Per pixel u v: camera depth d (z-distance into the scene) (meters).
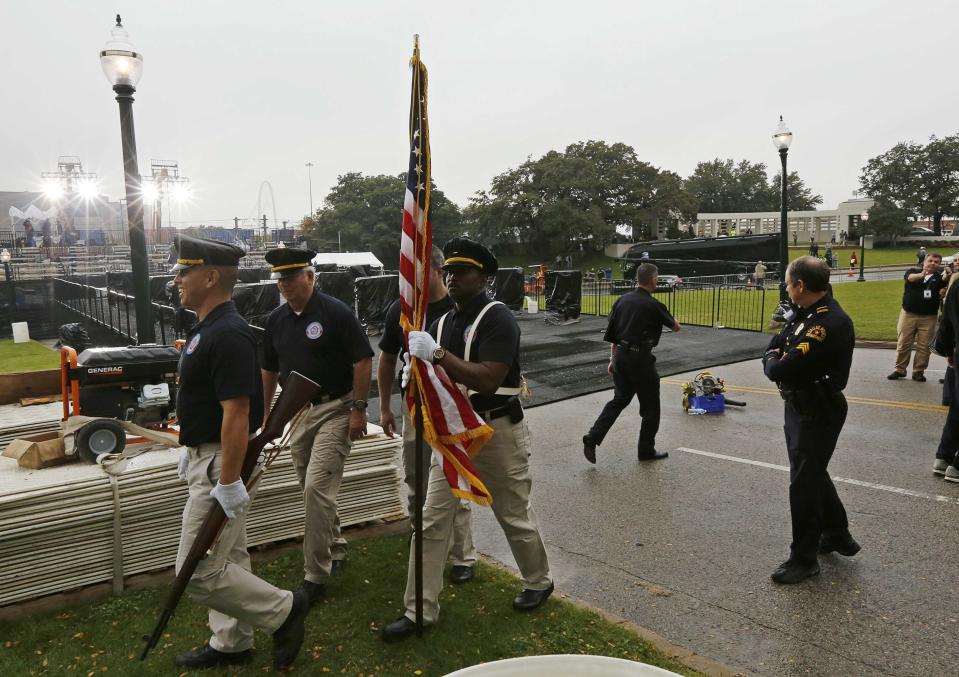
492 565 4.27
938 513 5.04
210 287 2.91
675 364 11.58
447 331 3.52
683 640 3.44
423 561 3.38
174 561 3.90
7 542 3.43
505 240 78.19
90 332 17.36
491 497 3.36
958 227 89.38
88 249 33.19
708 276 34.59
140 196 7.42
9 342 19.45
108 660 3.09
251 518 4.16
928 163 79.00
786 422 4.17
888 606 3.73
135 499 3.73
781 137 15.18
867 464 6.19
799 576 4.03
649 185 75.75
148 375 4.36
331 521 3.72
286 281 3.72
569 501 5.47
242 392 2.78
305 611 3.09
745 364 11.70
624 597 3.90
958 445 5.71
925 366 9.83
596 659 1.38
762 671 3.15
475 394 3.44
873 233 78.19
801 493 4.01
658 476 6.04
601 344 13.73
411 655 3.18
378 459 4.61
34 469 3.83
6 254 23.47
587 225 69.88
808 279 3.98
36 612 3.46
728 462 6.41
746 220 86.81
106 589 3.68
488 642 3.29
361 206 71.75
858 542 4.57
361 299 15.98
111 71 7.15
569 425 7.96
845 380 3.97
